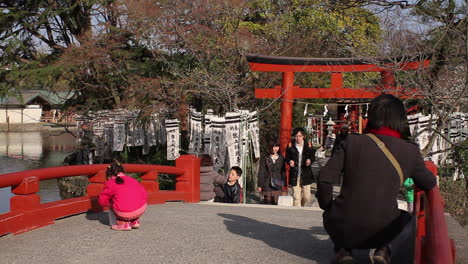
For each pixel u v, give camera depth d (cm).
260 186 1096
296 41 2283
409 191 894
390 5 1160
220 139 1401
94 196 738
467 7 1020
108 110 2234
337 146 367
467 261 393
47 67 2275
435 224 237
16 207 602
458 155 1307
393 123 357
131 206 593
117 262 457
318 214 789
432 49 1083
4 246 516
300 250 502
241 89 1852
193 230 610
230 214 762
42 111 7562
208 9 1844
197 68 1870
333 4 1441
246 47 1848
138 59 2338
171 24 1872
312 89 1609
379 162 347
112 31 2170
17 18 2408
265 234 587
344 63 1572
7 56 2442
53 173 645
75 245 522
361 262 434
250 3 2275
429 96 1092
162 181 1984
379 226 345
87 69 2297
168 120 1733
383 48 1188
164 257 475
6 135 6550
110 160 2308
